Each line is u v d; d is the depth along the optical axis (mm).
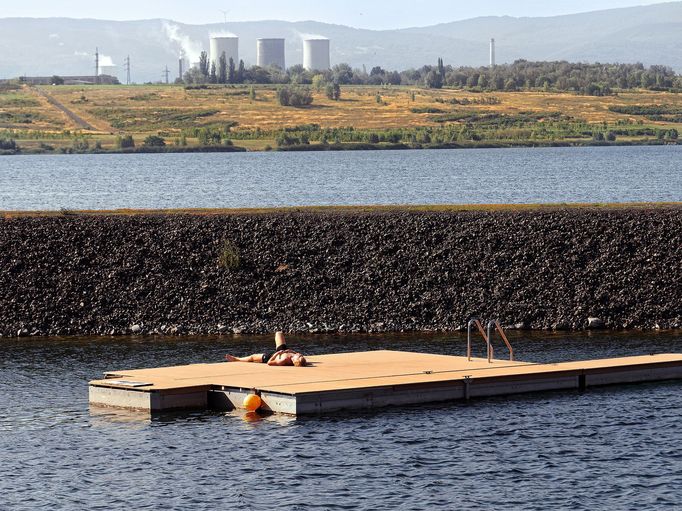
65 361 89812
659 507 51656
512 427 65312
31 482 56344
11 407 72250
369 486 55000
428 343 97750
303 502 52812
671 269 113938
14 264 115750
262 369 76688
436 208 139125
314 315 107688
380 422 66312
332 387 69250
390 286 112125
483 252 117312
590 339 99625
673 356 82625
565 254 116750
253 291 111812
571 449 60844
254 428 65375
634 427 65250
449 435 63594
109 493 54531
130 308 109062
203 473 57312
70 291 111438
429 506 52094
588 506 51938
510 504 52281
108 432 65250
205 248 119250
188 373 75438
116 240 120625
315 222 124750
